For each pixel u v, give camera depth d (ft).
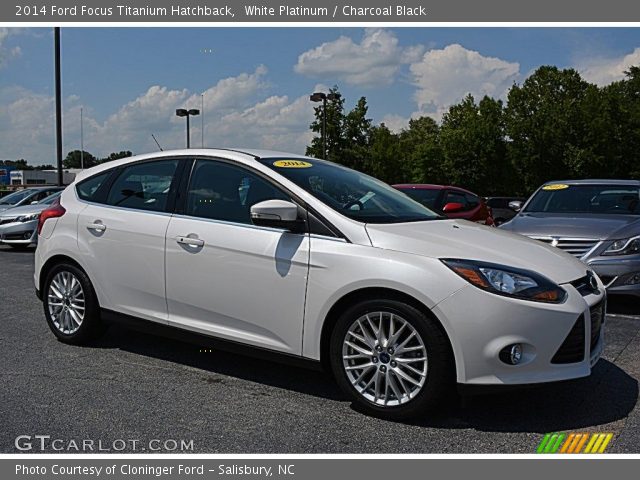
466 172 154.40
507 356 11.06
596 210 25.14
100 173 16.75
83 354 16.15
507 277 11.32
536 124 157.79
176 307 14.46
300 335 12.68
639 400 13.05
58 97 63.26
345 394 12.42
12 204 48.98
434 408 11.72
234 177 14.25
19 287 26.89
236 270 13.41
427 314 11.45
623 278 20.49
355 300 12.23
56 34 62.44
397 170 152.66
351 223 12.51
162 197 15.14
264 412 12.38
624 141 155.22
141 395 13.26
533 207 26.61
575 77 167.73
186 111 77.51
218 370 14.96
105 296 15.76
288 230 12.89
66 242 16.37
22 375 14.51
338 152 116.57
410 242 11.95
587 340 11.68
